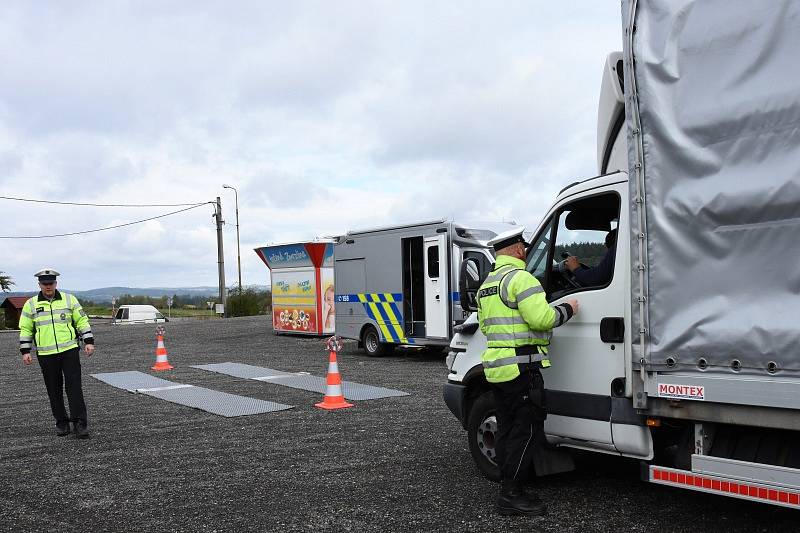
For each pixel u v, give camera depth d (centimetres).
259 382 1252
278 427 866
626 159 533
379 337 1612
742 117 422
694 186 444
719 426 454
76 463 724
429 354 1684
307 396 1085
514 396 524
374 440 781
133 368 1526
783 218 405
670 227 455
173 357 1736
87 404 1075
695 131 444
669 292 455
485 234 1482
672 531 484
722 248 430
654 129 465
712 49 439
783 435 428
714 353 431
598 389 520
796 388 393
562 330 549
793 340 396
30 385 1341
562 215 575
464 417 634
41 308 850
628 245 499
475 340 625
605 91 548
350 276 1697
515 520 518
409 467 670
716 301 433
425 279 1503
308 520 534
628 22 483
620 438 502
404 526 513
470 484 610
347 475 649
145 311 4078
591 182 539
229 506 573
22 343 848
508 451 526
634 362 474
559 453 599
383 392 1098
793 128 402
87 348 862
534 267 597
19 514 567
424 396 1062
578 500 558
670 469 462
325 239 2175
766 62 416
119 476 670
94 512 567
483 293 544
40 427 918
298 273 2245
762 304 412
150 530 523
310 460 706
